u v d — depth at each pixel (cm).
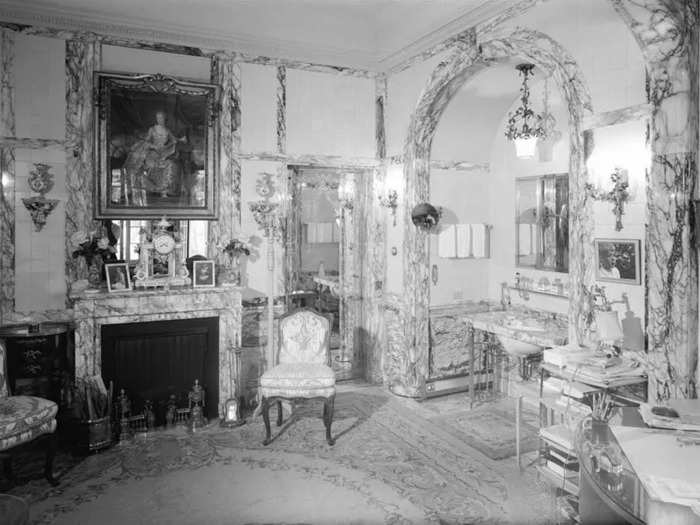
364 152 606
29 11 455
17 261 464
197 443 447
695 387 305
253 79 549
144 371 480
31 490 363
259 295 557
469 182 585
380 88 608
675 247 305
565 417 370
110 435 436
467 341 584
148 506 341
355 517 327
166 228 507
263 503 345
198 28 509
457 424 489
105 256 477
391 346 603
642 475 201
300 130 572
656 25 302
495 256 589
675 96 303
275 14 532
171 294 481
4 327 448
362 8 539
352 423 493
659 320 312
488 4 441
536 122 528
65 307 479
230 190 542
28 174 465
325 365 473
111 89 486
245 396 550
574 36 374
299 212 600
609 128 351
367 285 631
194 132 521
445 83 504
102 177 486
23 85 462
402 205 579
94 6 468
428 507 340
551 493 357
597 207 361
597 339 358
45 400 379
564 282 500
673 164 305
